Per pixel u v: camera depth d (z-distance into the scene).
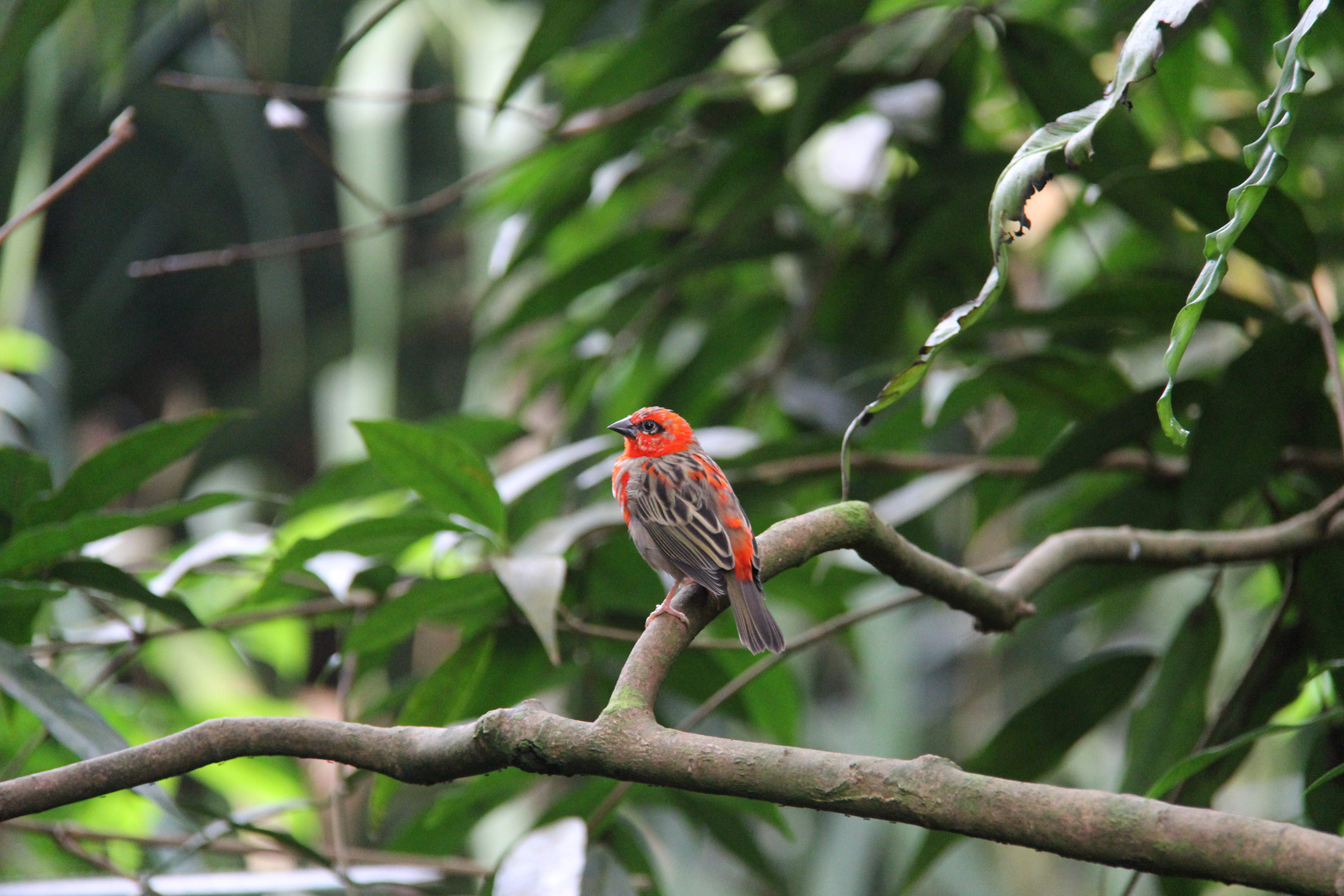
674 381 11.67
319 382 19.55
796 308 11.48
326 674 8.14
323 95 9.48
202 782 11.30
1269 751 12.36
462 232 16.78
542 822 8.66
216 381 22.34
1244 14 9.36
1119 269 11.83
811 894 14.71
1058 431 10.20
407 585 9.06
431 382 21.17
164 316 21.69
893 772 4.05
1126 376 8.46
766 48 13.27
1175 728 7.75
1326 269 10.65
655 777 4.37
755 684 9.58
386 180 15.61
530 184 12.55
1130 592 11.84
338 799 8.16
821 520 5.76
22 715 9.45
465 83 15.55
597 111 10.46
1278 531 7.06
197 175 20.22
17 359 12.16
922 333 12.16
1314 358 7.21
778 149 10.73
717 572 6.93
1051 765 8.28
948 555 11.59
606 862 8.67
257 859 11.15
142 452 7.61
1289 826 3.56
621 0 16.75
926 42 11.30
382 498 10.95
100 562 7.43
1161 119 12.00
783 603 10.52
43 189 12.81
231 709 11.40
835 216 11.97
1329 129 10.41
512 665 8.87
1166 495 8.82
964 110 10.27
